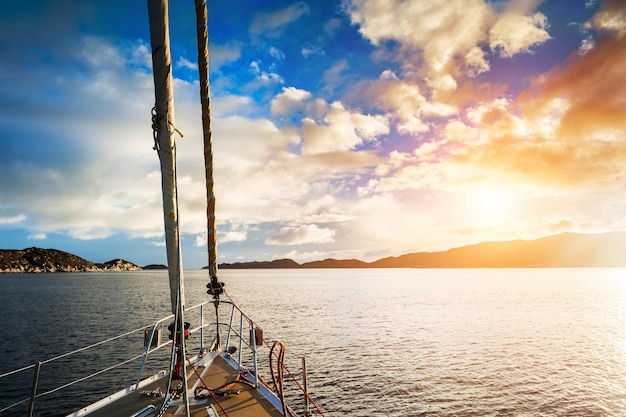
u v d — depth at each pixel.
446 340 49.53
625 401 28.16
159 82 5.60
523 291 152.50
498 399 28.08
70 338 46.28
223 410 7.63
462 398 28.03
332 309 82.88
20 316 66.56
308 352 40.88
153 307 82.31
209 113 8.38
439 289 164.50
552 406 27.03
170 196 6.03
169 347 40.88
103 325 56.41
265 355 38.56
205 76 8.03
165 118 5.76
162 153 5.90
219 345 11.62
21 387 28.22
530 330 58.81
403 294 134.00
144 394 8.34
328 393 28.36
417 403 26.83
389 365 36.34
